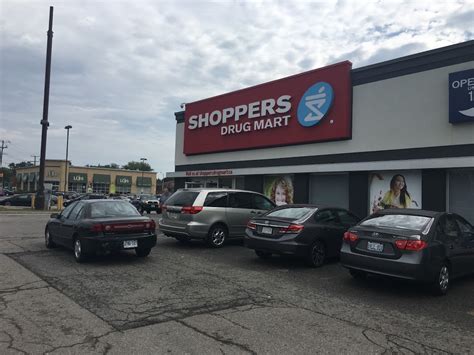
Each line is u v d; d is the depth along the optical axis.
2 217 22.06
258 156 19.47
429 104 13.36
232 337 4.66
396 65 14.31
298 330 4.95
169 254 10.25
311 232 8.91
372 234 7.12
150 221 9.58
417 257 6.55
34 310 5.49
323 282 7.62
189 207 11.24
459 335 4.91
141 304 5.86
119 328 4.87
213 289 6.82
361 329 5.05
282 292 6.78
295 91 17.67
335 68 16.09
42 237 13.06
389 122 14.41
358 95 15.48
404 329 5.09
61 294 6.30
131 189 91.56
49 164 79.81
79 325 4.94
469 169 12.48
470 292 7.14
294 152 17.75
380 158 14.59
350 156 15.59
